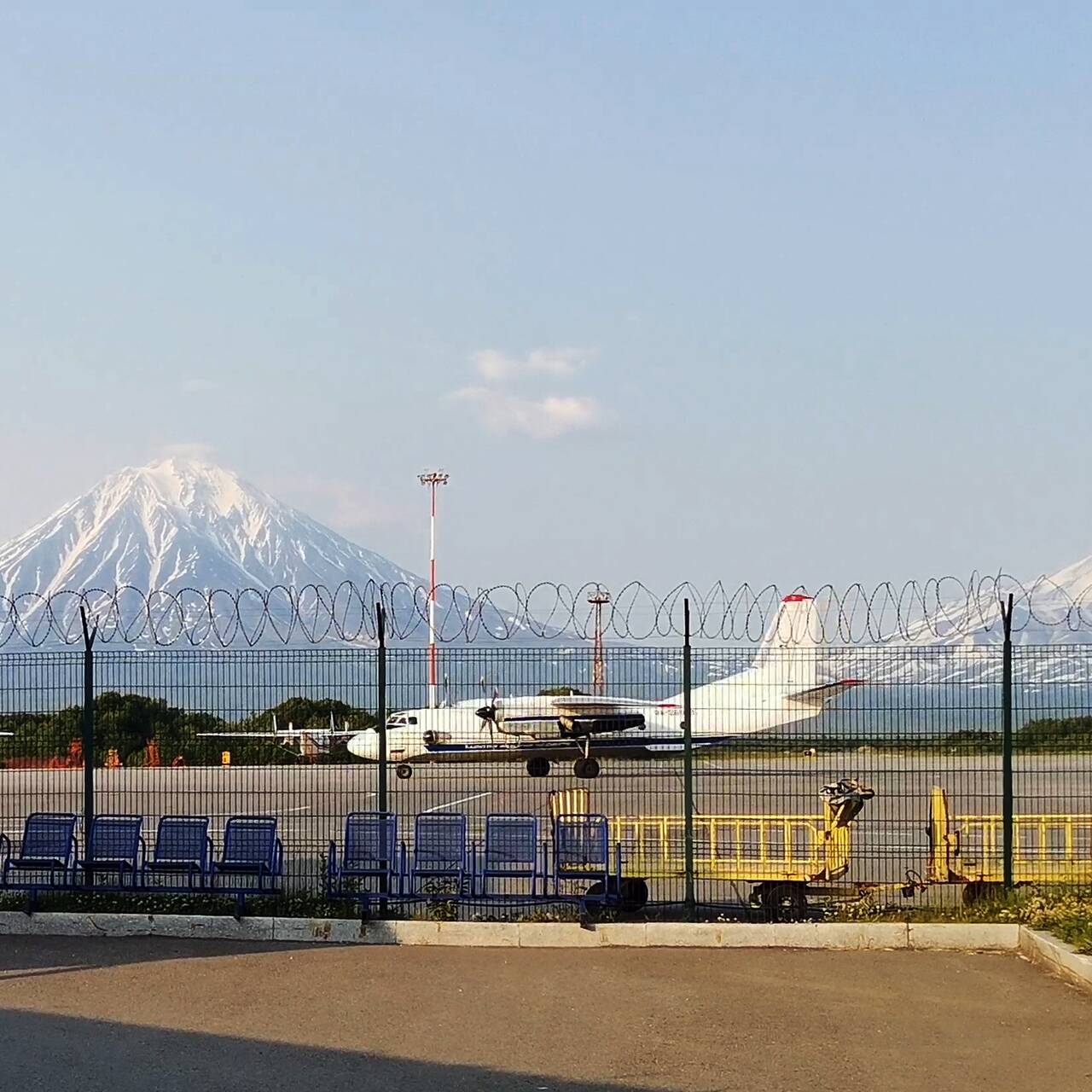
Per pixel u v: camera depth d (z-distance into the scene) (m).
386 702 16.81
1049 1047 10.78
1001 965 13.92
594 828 15.83
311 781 24.19
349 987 12.86
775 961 14.13
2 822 23.89
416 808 27.75
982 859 17.16
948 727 17.14
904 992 12.71
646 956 14.36
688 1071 10.05
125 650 17.28
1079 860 16.95
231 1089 9.49
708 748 20.25
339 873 16.05
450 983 13.06
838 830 16.62
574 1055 10.47
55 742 22.27
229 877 17.14
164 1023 11.41
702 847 18.27
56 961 14.05
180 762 24.25
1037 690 16.88
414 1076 9.88
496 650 17.23
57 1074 9.81
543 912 15.66
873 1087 9.66
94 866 16.25
